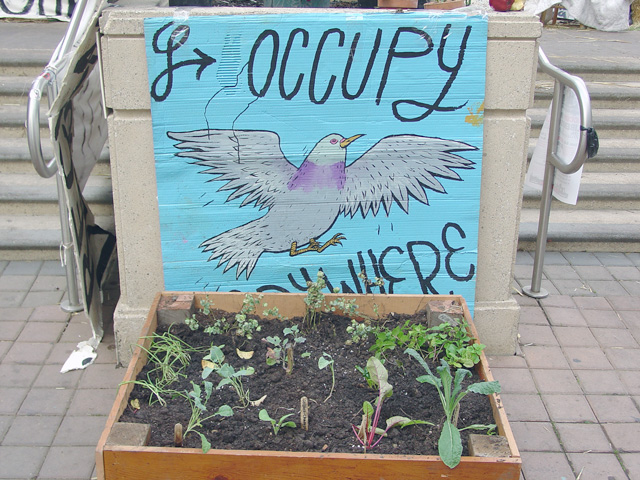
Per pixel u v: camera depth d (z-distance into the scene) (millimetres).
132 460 2154
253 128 3100
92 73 3498
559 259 4742
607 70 6617
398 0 3479
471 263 3391
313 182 3209
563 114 3723
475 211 3291
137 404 2512
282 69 3010
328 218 3281
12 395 3150
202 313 3090
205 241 3285
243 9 3023
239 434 2342
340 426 2406
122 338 3367
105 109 3049
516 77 3078
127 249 3307
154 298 3076
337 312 3135
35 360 3420
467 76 3059
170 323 3006
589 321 3916
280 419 2357
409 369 2738
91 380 3283
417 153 3182
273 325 3047
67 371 3338
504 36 3000
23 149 5129
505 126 3174
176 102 3025
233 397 2562
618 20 9117
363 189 3234
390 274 3408
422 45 3004
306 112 3092
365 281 3381
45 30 7223
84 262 3441
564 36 8633
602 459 2854
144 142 3113
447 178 3229
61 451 2822
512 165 3240
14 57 5867
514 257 3418
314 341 2936
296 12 2963
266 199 3225
